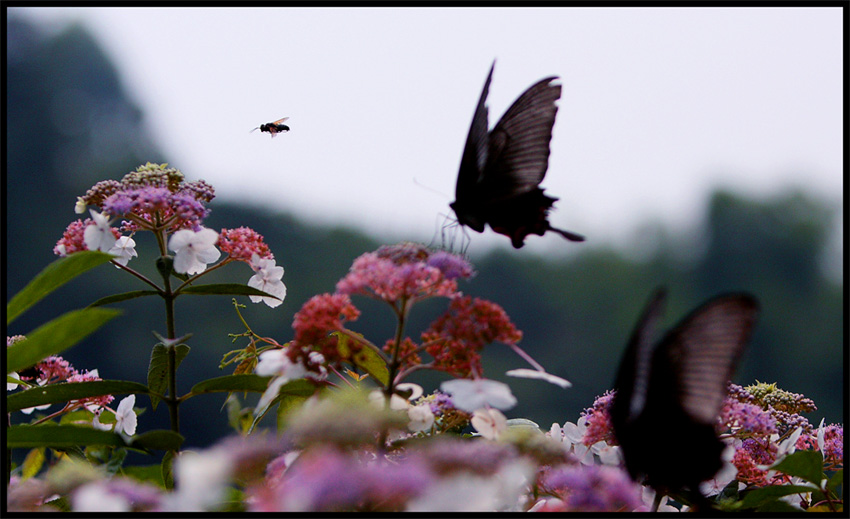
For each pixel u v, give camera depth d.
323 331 1.19
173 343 1.20
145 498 1.15
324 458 1.10
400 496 1.11
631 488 1.16
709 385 1.19
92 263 1.21
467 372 1.20
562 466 1.17
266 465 1.17
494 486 1.14
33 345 1.18
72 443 1.20
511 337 1.19
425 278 1.20
